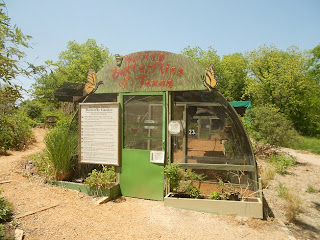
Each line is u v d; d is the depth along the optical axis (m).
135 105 6.19
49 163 6.61
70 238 3.99
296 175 10.45
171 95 5.99
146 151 5.99
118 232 4.32
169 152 5.91
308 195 7.82
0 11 3.04
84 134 6.49
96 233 4.23
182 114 5.97
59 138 6.58
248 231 4.54
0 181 6.25
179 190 5.83
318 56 36.44
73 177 6.76
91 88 6.63
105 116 6.31
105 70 6.50
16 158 8.89
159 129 5.98
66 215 4.79
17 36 3.10
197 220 4.88
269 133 12.87
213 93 5.74
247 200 5.42
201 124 5.89
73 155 6.67
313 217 6.05
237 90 42.78
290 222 5.57
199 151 5.87
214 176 5.88
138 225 4.61
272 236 4.42
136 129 6.15
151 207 5.46
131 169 6.12
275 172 10.16
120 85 6.30
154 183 5.93
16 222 4.23
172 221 4.81
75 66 34.94
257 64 30.86
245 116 14.25
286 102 29.31
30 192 5.76
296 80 28.27
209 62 38.97
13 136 10.68
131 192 6.11
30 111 20.22
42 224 4.32
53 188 6.18
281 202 6.75
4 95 3.31
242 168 5.59
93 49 38.69
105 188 5.87
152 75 6.04
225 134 5.76
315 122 30.61
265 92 30.23
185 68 5.82
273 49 30.72
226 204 5.12
